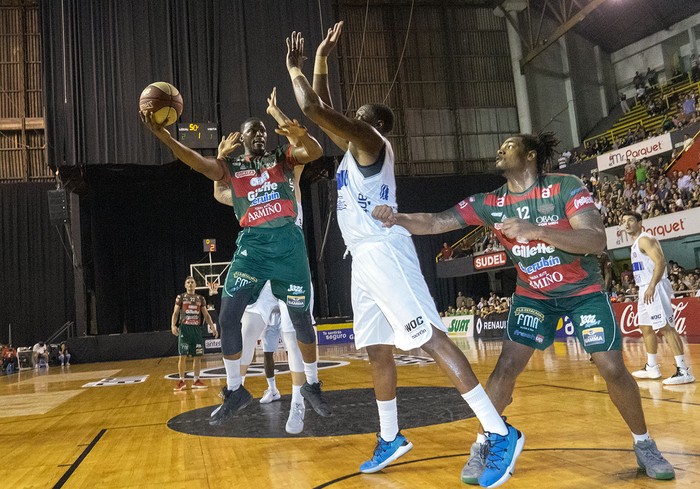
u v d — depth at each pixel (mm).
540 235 2357
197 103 16766
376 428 4176
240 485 2896
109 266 21516
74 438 4707
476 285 23516
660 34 23141
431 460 3111
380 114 2887
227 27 17250
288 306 3873
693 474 2562
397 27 24047
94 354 17750
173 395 7480
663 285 5551
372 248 2727
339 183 2893
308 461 3309
